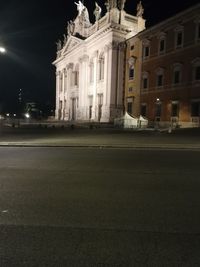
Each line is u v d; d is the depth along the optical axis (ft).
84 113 216.54
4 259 13.43
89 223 17.99
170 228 17.40
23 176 31.60
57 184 27.96
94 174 32.91
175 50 138.62
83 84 218.38
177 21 137.18
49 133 102.32
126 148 59.26
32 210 20.31
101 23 197.98
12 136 87.86
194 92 127.75
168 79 143.23
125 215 19.51
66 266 12.84
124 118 143.64
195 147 58.70
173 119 138.82
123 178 30.91
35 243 15.12
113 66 180.65
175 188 26.86
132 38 172.24
